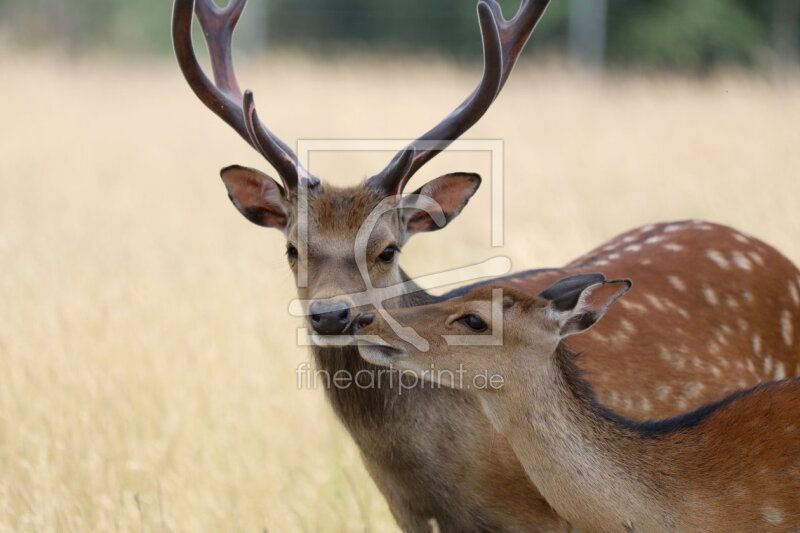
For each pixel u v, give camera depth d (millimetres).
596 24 42938
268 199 8680
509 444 7773
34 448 10359
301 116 28797
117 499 9625
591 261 9617
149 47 52969
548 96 32469
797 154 20391
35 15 52125
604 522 7410
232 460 10406
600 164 21844
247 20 48188
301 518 9547
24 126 27141
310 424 11047
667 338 8734
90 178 21531
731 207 16891
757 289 9328
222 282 14359
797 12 43938
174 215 18656
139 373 11578
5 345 11961
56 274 14445
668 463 7379
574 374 7582
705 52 45656
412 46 52562
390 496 8461
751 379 8969
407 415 8070
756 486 7227
